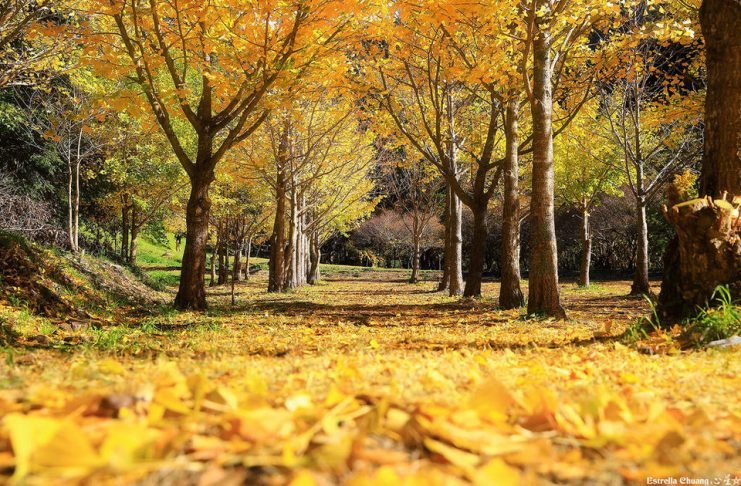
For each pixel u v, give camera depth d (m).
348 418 1.87
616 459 1.73
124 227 28.28
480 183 18.03
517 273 14.57
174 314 12.38
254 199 30.67
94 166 26.38
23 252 11.95
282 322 10.76
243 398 2.13
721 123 6.47
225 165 23.75
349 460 1.52
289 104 12.83
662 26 8.47
